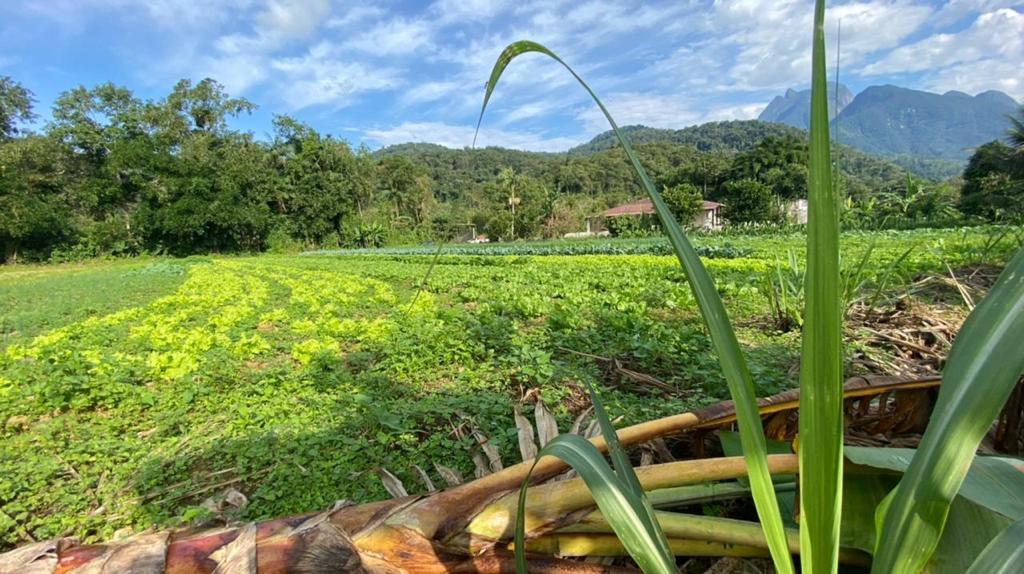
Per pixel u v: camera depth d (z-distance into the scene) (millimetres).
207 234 38406
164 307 8742
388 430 3113
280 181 43531
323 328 6270
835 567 749
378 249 39750
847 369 3545
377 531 1212
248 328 6703
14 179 30234
